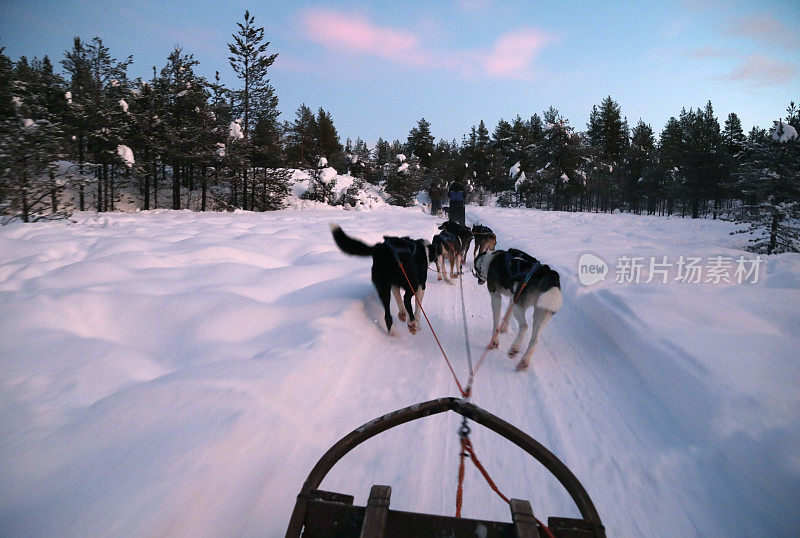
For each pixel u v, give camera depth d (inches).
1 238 306.8
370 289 265.3
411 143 2787.9
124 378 140.9
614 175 2406.5
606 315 220.8
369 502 66.6
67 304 188.2
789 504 95.2
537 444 81.2
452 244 358.9
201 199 1152.2
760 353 154.3
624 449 123.7
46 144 501.0
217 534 85.1
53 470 89.7
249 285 251.6
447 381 168.7
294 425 125.6
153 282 237.5
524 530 60.7
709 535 93.3
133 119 943.0
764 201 563.5
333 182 1364.4
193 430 107.7
